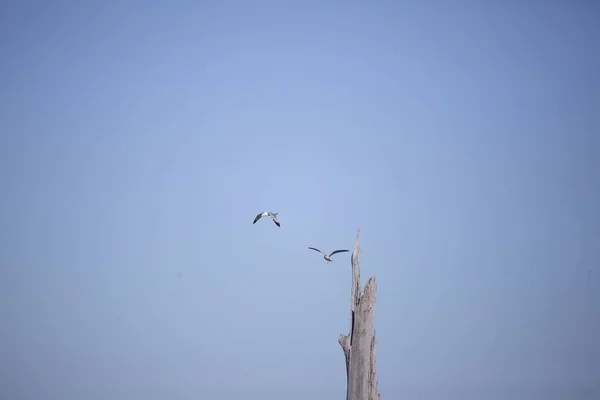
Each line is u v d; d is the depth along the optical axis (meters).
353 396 32.44
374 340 32.50
